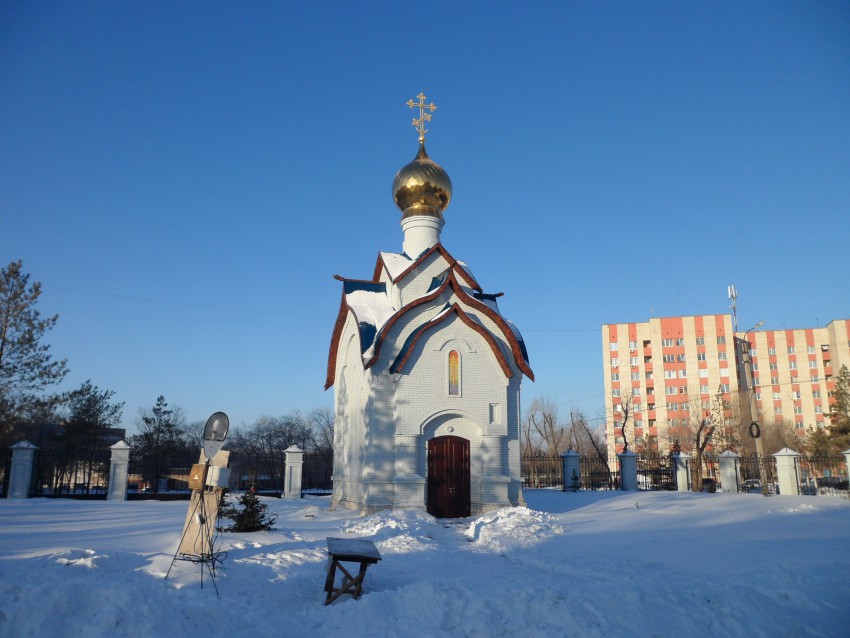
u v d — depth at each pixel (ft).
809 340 258.37
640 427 254.47
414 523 59.52
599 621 27.43
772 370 257.96
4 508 70.54
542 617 27.71
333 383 92.53
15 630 24.08
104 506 75.31
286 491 95.09
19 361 95.86
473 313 76.07
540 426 221.25
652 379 257.55
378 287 82.89
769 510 64.08
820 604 30.40
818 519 57.36
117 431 159.84
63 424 130.31
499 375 73.82
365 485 69.05
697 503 73.46
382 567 40.86
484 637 26.48
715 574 35.70
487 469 71.46
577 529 57.41
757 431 110.63
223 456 38.19
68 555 34.96
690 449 176.55
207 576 34.78
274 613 30.27
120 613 25.39
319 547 45.32
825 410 251.60
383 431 69.97
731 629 27.71
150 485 154.30
